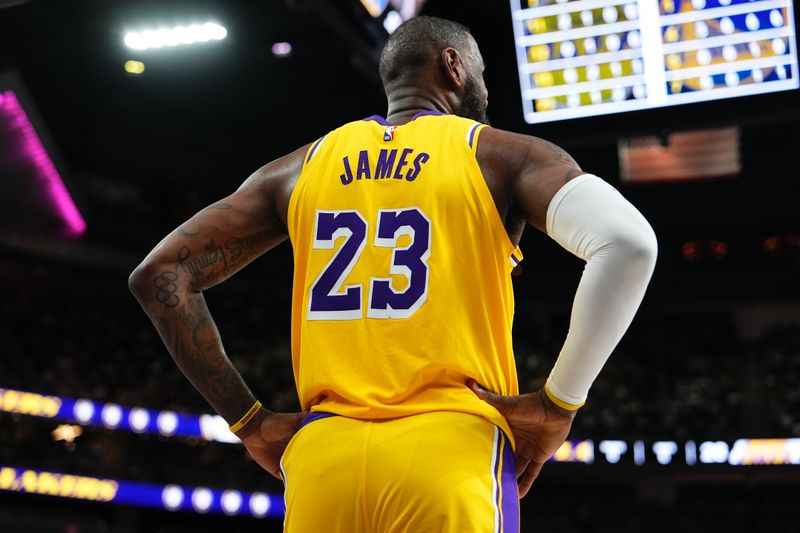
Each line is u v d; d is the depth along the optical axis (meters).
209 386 2.75
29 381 23.30
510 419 2.46
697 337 30.84
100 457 23.50
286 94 30.22
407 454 2.28
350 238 2.54
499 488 2.32
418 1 13.46
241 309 31.36
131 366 26.88
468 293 2.46
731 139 29.67
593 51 11.27
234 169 32.44
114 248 29.67
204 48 18.14
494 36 12.14
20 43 20.86
